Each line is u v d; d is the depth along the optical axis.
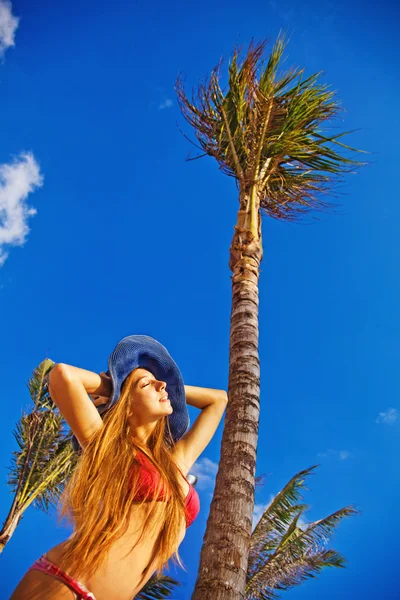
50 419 10.66
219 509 3.81
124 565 1.76
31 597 1.65
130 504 1.86
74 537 1.78
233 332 5.57
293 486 10.85
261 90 7.61
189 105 8.04
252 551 10.49
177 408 2.32
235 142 7.86
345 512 10.87
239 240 6.65
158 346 2.29
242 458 4.18
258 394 4.82
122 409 2.05
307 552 10.43
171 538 1.91
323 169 7.98
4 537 10.14
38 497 10.78
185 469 2.24
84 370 2.00
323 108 7.85
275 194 8.04
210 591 3.27
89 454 1.93
